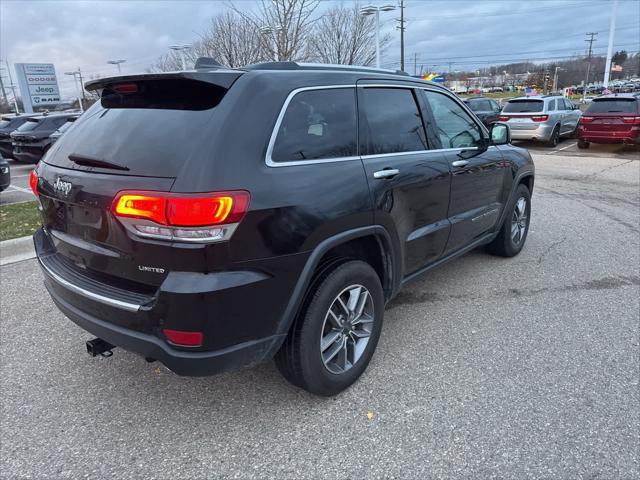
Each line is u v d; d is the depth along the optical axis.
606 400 2.80
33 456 2.44
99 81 2.64
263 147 2.33
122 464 2.38
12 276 4.80
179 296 2.12
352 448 2.46
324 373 2.72
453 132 3.88
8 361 3.30
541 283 4.52
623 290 4.34
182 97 2.47
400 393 2.90
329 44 20.25
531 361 3.21
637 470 2.29
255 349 2.38
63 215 2.63
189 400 2.88
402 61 42.59
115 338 2.40
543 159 13.63
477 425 2.61
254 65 2.62
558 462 2.34
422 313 3.94
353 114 2.91
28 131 13.50
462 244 4.12
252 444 2.51
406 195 3.15
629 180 10.21
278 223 2.30
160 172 2.19
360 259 2.97
